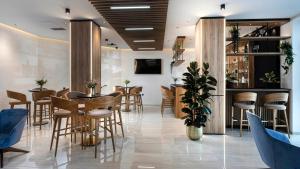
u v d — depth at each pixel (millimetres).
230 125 6328
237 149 4492
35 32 7875
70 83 6164
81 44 6117
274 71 6582
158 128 6230
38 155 4086
